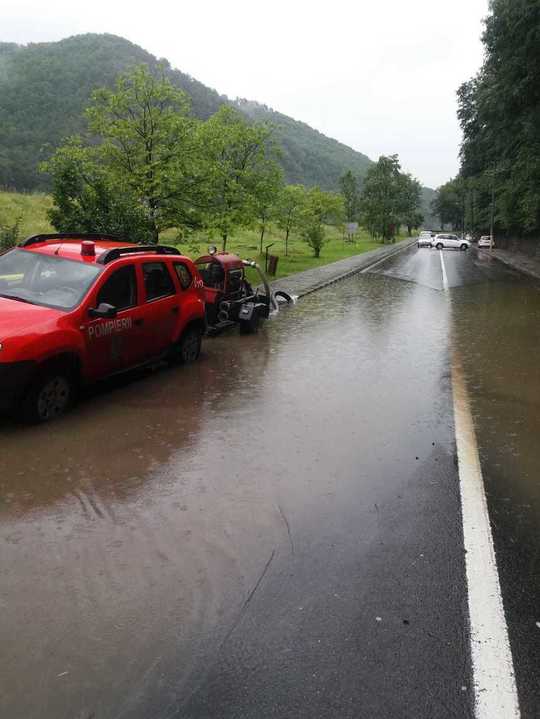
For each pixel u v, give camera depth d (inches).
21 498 170.6
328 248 1988.2
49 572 133.6
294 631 115.3
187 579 132.0
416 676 104.1
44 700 97.3
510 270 1263.5
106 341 269.3
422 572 137.0
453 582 133.3
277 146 848.3
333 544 148.9
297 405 272.5
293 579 133.0
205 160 668.7
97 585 129.0
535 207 1310.3
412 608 123.3
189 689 100.2
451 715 96.0
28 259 277.1
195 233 695.1
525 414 264.1
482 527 159.5
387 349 410.0
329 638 113.5
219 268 457.4
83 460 199.5
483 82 1397.6
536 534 156.5
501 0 922.7
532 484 189.5
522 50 889.5
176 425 239.5
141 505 168.2
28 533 150.9
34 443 213.6
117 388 295.0
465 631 116.3
